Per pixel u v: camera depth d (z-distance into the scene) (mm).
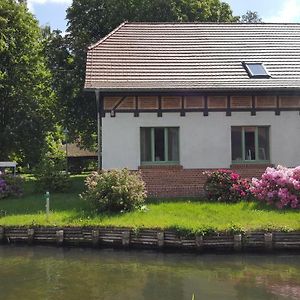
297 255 13125
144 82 18750
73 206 16750
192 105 18734
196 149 18719
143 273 11422
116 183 15711
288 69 20000
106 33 28125
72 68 28156
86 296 9703
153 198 17984
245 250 13312
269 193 15688
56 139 33469
